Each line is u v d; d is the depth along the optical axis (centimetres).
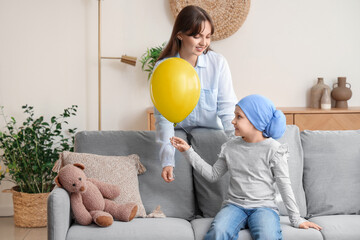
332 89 425
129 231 207
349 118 380
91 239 202
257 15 417
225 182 246
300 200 244
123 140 252
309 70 425
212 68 252
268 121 218
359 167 250
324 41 424
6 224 370
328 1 421
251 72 420
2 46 397
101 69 409
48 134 373
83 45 405
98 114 407
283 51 421
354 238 209
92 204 220
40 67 402
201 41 230
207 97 252
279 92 424
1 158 393
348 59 427
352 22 424
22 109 402
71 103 408
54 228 200
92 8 404
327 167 250
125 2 408
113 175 236
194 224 224
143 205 242
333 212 243
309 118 377
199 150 252
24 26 399
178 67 208
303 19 421
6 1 396
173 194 245
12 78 400
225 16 407
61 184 217
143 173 248
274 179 219
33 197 354
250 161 219
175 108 208
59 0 401
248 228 210
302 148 255
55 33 402
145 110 415
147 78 414
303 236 203
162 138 238
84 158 239
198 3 405
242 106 220
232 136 244
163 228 211
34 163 364
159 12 410
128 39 410
